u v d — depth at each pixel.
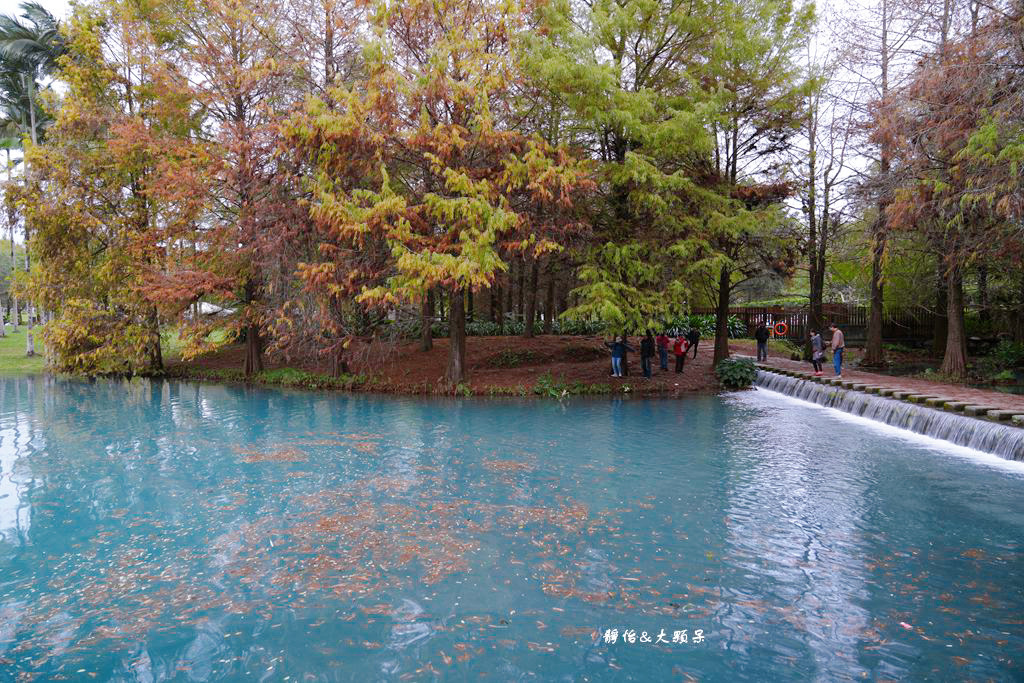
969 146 13.58
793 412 17.06
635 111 18.50
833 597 5.82
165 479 10.13
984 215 15.80
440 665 4.69
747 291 38.88
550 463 11.19
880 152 20.34
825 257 27.41
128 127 22.84
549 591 5.96
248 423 15.50
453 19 19.14
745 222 19.38
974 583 6.11
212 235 22.95
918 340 31.09
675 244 19.42
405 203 17.70
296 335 22.91
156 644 5.03
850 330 32.56
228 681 4.49
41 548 7.18
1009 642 4.99
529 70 18.23
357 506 8.66
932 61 16.73
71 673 4.60
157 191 22.30
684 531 7.62
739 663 4.70
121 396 20.94
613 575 6.33
